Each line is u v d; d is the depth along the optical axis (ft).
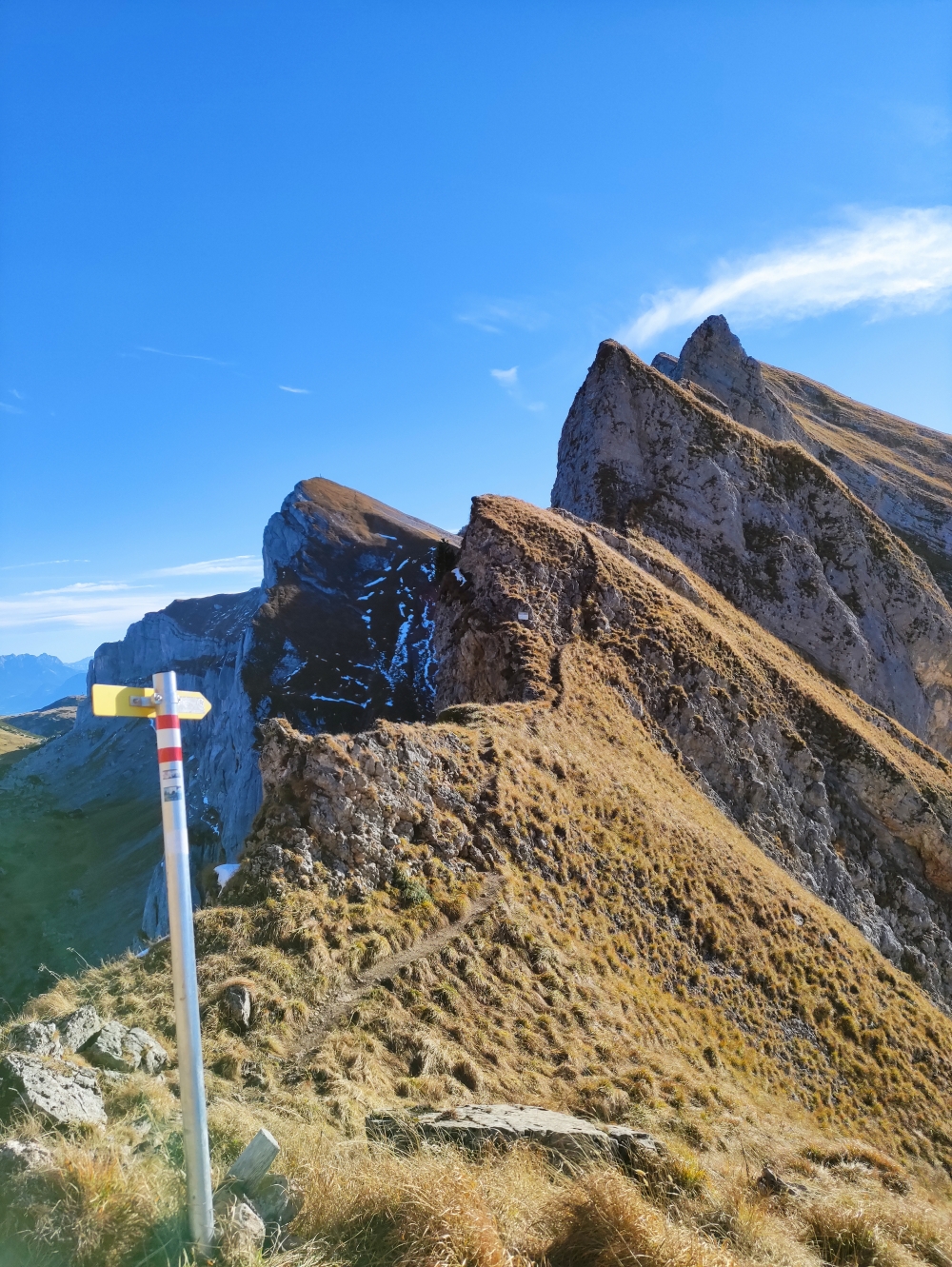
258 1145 23.03
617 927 74.23
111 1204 19.67
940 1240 30.50
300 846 58.70
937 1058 88.33
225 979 46.34
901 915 146.00
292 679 286.46
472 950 57.36
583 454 212.23
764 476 222.69
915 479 365.81
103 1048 31.04
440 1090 42.60
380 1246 20.88
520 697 118.42
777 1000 81.92
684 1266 21.86
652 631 143.54
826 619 208.03
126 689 20.48
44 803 443.32
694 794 120.88
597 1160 29.27
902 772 157.99
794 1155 44.57
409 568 361.10
